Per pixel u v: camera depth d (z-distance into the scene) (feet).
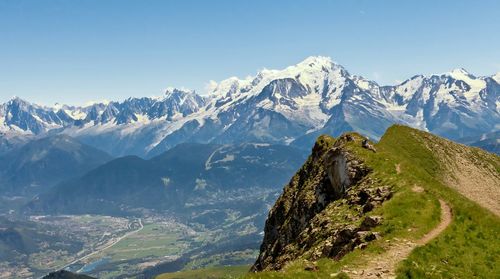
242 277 126.41
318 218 215.72
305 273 126.72
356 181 237.04
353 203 204.44
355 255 138.31
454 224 153.28
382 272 124.06
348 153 255.91
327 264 134.41
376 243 144.15
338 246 165.58
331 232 183.32
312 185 289.74
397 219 158.40
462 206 167.63
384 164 232.12
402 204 171.01
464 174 371.76
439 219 159.63
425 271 123.03
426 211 163.32
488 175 385.91
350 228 166.09
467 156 412.57
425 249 135.54
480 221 156.87
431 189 186.09
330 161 274.77
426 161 369.30
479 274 125.29
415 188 187.73
